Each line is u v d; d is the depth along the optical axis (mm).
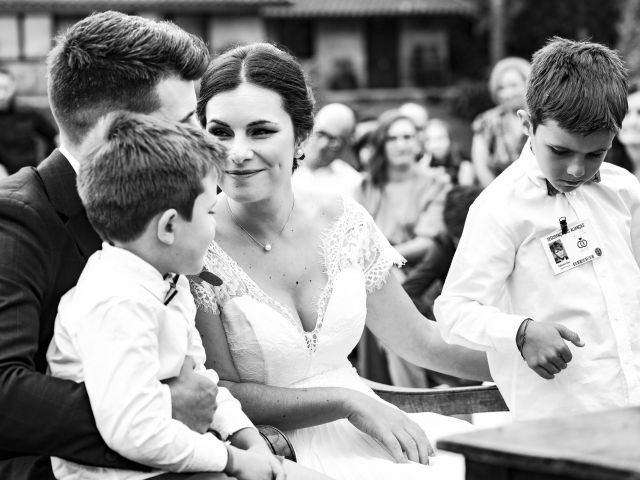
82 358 2453
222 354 3064
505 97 7801
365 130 8188
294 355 3074
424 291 5449
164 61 2814
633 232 3314
